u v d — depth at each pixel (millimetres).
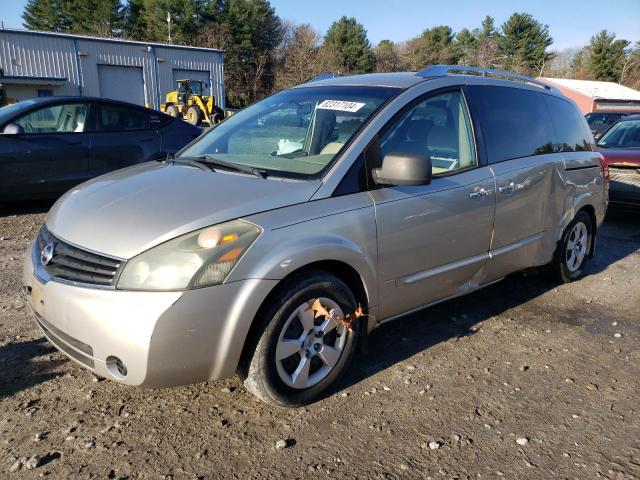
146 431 2768
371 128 3279
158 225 2631
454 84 3881
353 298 3092
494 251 4016
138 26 62000
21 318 3988
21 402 2961
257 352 2742
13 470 2451
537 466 2619
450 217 3549
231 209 2721
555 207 4625
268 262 2654
